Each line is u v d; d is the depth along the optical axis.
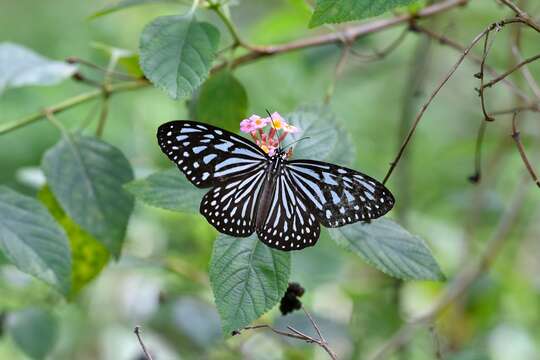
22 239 0.88
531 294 1.18
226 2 0.92
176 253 1.08
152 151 1.23
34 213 0.88
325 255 1.07
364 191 0.83
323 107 0.89
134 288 1.08
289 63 1.22
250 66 1.24
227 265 0.82
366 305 1.04
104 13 0.92
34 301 1.02
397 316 1.04
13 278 1.02
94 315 1.11
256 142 0.86
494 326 1.10
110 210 0.91
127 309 1.08
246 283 0.82
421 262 0.84
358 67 1.25
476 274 1.06
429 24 1.10
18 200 0.88
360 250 0.84
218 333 1.03
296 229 0.83
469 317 1.08
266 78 1.24
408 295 1.21
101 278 1.10
